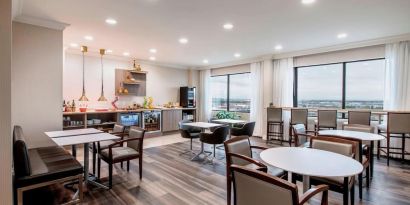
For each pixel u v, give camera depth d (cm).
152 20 354
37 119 356
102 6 300
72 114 522
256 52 596
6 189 185
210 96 858
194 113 845
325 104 566
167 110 739
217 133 409
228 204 232
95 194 277
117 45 521
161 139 646
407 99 427
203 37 449
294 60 605
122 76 672
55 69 372
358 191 295
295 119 540
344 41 475
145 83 730
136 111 648
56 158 281
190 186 306
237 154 227
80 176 249
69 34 430
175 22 362
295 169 166
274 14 326
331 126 486
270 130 634
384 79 459
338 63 538
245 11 315
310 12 318
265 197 133
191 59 711
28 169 219
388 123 398
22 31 341
